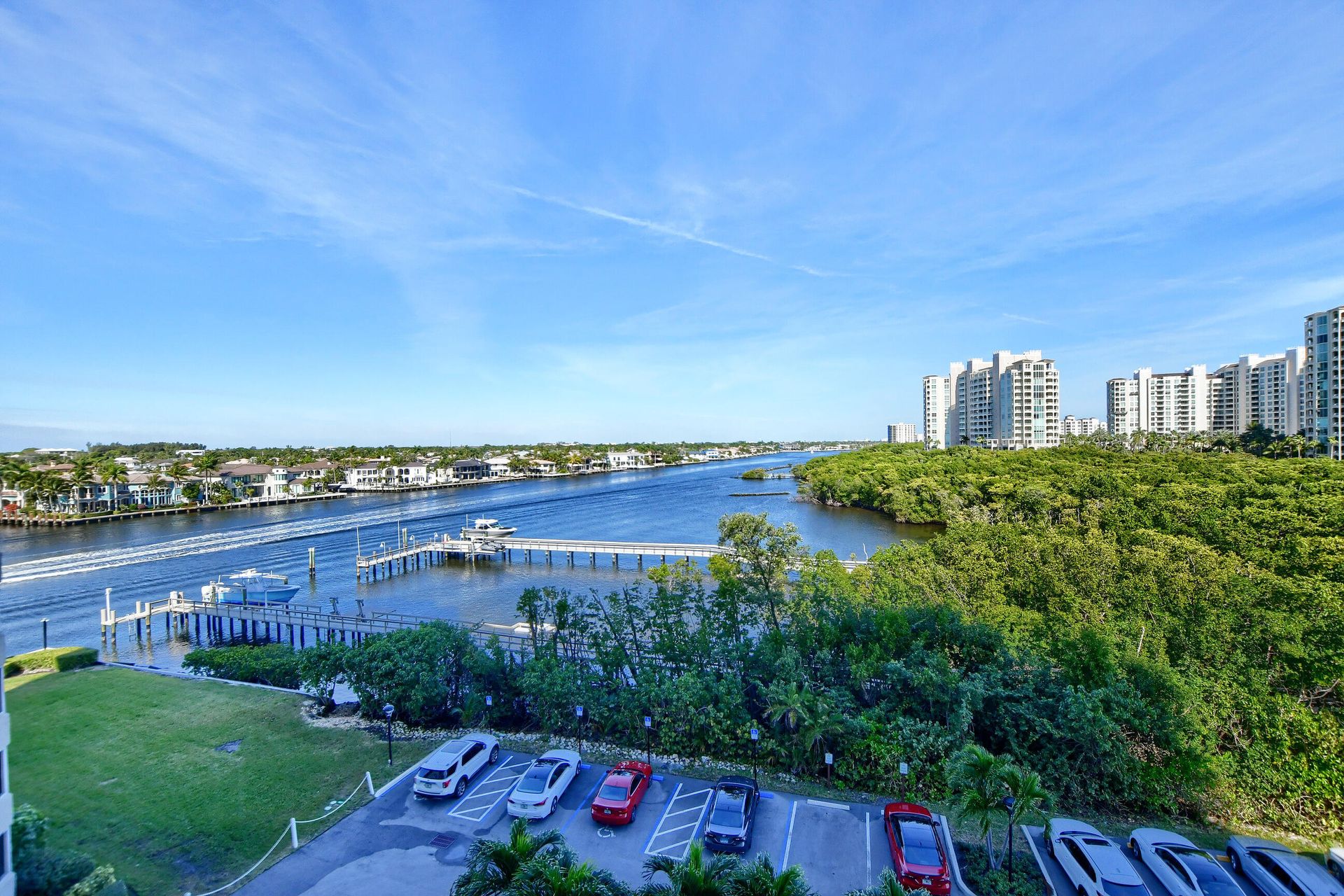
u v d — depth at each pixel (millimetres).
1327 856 19141
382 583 77750
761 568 36844
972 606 36344
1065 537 46500
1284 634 28281
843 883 18375
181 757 26219
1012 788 18359
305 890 18000
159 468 160500
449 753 23859
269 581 74062
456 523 124250
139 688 34312
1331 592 32906
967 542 48000
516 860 15070
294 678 36812
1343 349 126750
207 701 32469
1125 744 22750
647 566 86812
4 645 12812
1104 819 22297
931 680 24859
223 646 53844
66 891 15867
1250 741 23234
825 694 26047
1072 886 18125
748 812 20906
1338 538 47375
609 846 20172
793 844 20344
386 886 18141
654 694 26953
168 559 88375
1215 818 22234
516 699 30406
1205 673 26672
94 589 71312
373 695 30094
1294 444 122375
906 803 21328
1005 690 25250
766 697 26812
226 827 21109
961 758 19828
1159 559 38438
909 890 15836
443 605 66750
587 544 87438
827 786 24188
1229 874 17938
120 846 20141
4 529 118312
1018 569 41500
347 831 20969
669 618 35875
